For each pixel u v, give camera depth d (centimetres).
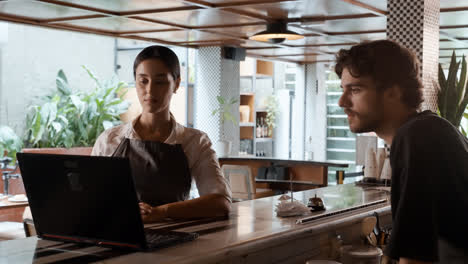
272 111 1191
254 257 210
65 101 970
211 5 609
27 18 702
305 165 734
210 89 987
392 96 146
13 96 937
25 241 195
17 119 941
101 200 179
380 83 144
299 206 254
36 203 193
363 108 147
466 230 131
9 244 190
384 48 146
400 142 140
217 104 980
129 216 175
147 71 228
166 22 730
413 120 141
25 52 956
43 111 895
